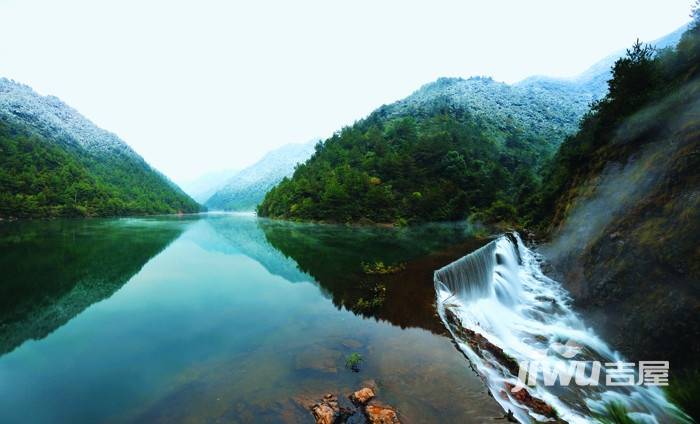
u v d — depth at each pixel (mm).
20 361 8148
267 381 7172
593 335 10117
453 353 8688
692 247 8281
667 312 8156
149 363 8047
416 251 25547
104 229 44031
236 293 14602
